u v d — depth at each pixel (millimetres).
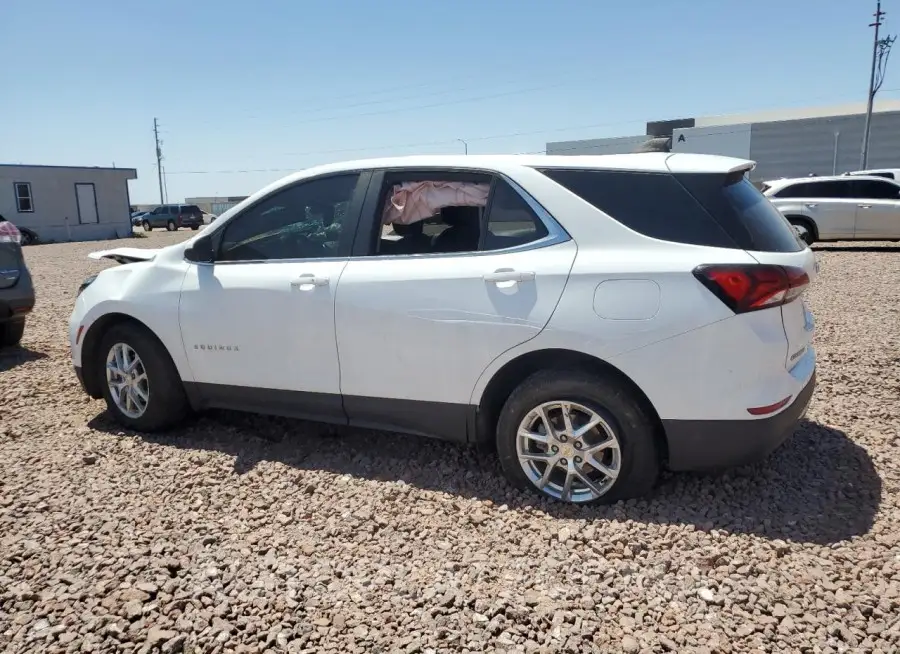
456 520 3482
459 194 3793
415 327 3707
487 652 2527
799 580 2918
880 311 8570
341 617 2715
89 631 2641
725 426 3262
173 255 4586
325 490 3803
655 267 3289
